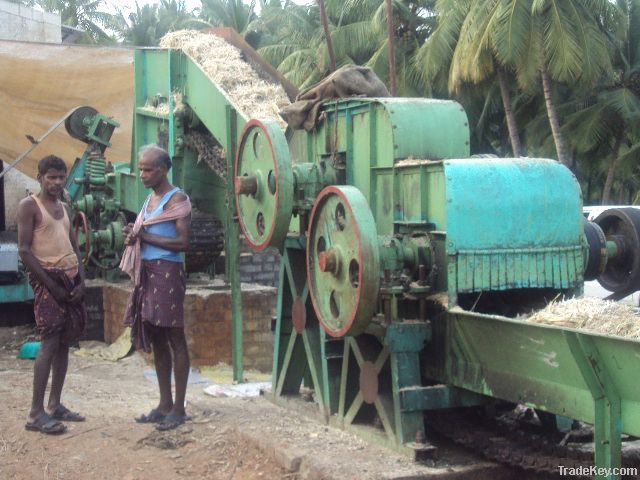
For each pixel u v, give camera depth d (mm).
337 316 5578
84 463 5719
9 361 10047
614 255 5938
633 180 34000
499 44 22578
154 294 6113
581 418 4473
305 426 6223
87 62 15477
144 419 6492
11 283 11547
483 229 5316
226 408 6910
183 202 6160
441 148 5887
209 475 5582
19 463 5695
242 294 9773
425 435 5555
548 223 5473
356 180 6258
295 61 30078
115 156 15570
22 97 15414
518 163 5516
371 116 6035
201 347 9602
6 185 18641
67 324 6324
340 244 5430
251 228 6602
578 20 22844
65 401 7227
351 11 29953
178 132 9867
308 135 6883
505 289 5488
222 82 9219
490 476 5207
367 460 5312
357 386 6172
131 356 10203
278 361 7141
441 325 5422
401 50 28078
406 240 5551
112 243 10422
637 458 5297
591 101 27625
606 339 4172
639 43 27406
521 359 4781
